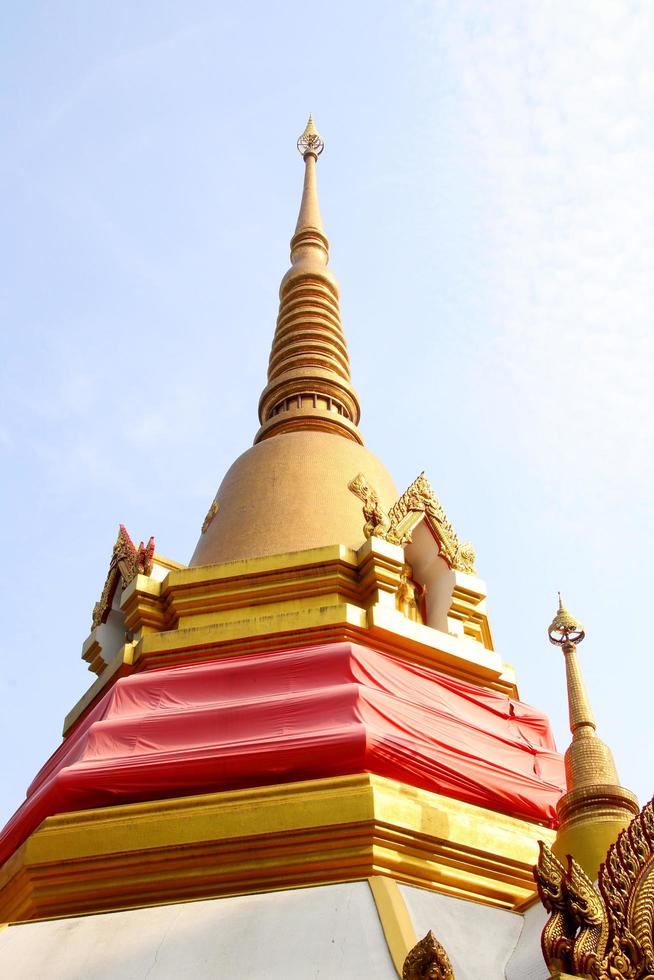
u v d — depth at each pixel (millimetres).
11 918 16781
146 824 16266
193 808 16297
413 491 23484
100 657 23469
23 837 17844
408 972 10734
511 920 14016
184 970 12734
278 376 29453
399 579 21281
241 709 17953
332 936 12742
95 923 14352
